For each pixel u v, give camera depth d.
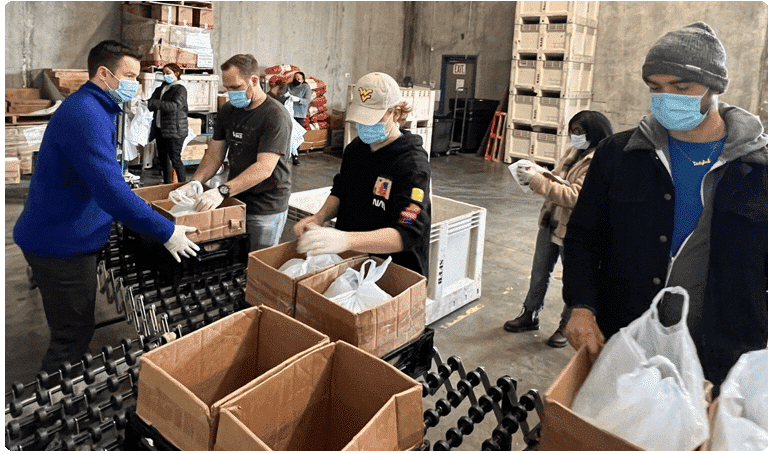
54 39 7.41
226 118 2.67
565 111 8.75
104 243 2.19
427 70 11.59
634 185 1.39
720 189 1.31
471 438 2.31
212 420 0.99
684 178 1.37
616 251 1.44
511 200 6.94
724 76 1.24
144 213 1.91
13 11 7.02
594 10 8.90
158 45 7.18
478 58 10.80
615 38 8.94
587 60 8.97
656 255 1.38
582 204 1.48
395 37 11.80
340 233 1.57
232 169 2.69
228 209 2.16
